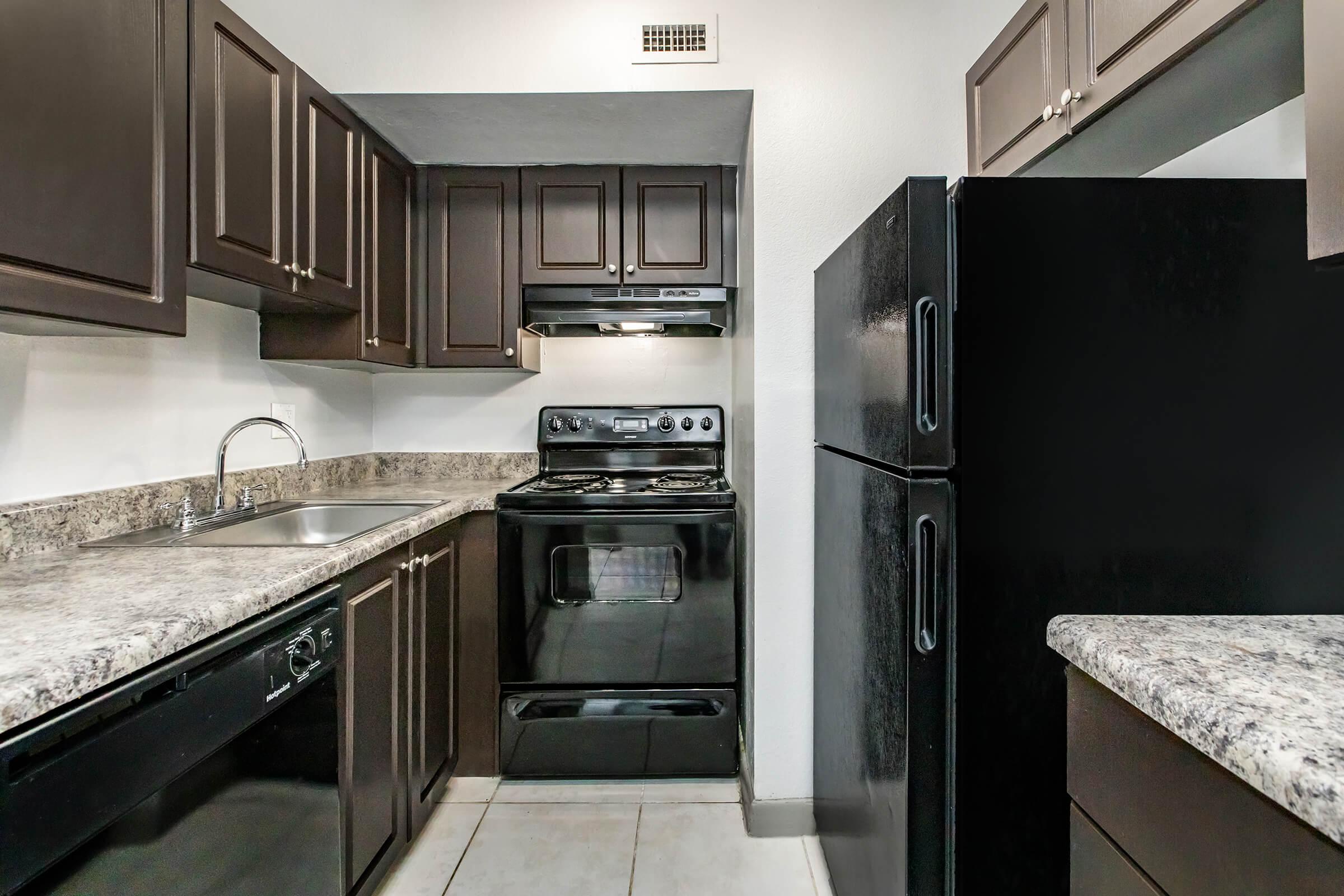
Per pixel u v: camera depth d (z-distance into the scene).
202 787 0.86
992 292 0.94
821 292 1.60
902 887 1.00
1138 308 0.93
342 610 1.23
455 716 1.89
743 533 2.00
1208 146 1.32
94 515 1.29
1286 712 0.50
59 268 0.92
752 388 1.73
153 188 1.09
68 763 0.66
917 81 1.68
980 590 0.94
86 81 0.96
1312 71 0.64
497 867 1.58
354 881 1.28
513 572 1.93
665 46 1.70
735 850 1.65
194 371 1.60
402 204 2.09
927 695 0.98
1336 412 0.92
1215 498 0.92
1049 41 1.28
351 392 2.37
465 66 1.72
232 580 1.00
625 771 1.95
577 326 2.38
